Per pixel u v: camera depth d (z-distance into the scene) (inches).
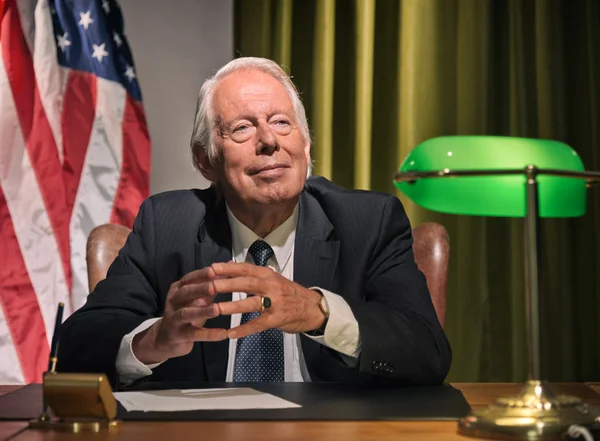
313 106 124.6
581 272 128.5
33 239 112.3
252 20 126.6
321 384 56.5
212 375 64.5
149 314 68.2
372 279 67.4
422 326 59.6
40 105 112.7
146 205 73.8
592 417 38.7
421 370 56.5
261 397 49.7
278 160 66.0
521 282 126.6
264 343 65.5
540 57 126.6
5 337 110.7
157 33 130.2
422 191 46.5
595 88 127.3
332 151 126.5
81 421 41.0
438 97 126.1
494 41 128.6
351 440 36.9
